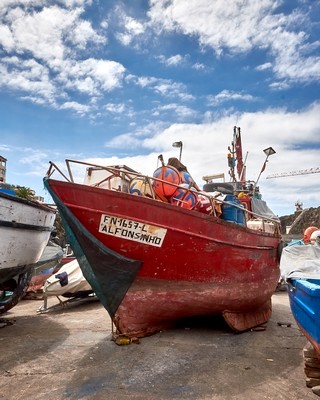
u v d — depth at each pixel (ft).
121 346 18.43
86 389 13.20
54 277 31.30
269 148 28.58
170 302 19.39
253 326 22.31
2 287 27.30
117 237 17.57
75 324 24.47
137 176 19.85
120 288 18.69
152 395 12.62
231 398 12.28
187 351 17.54
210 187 35.88
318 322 12.41
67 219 17.40
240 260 20.97
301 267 16.92
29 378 14.30
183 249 18.56
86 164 18.13
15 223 22.99
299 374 14.46
